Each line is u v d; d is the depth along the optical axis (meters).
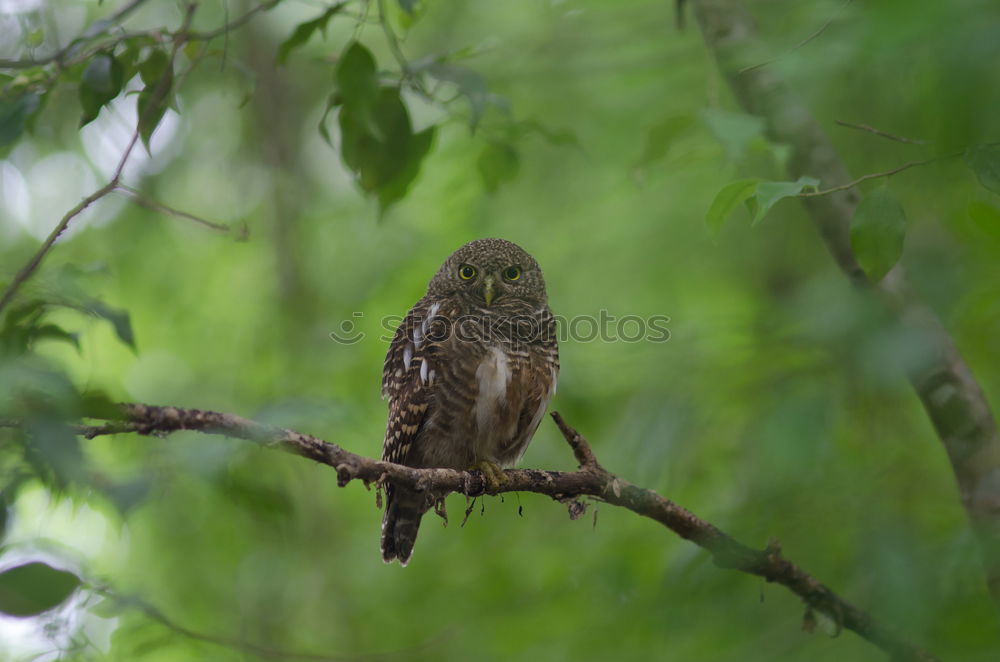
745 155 8.15
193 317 16.05
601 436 11.29
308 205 15.78
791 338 9.66
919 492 9.64
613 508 12.02
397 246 13.95
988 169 5.59
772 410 8.73
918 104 8.16
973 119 5.79
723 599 9.09
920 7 5.20
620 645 10.68
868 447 9.95
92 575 7.57
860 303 7.81
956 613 7.65
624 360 11.52
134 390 15.57
